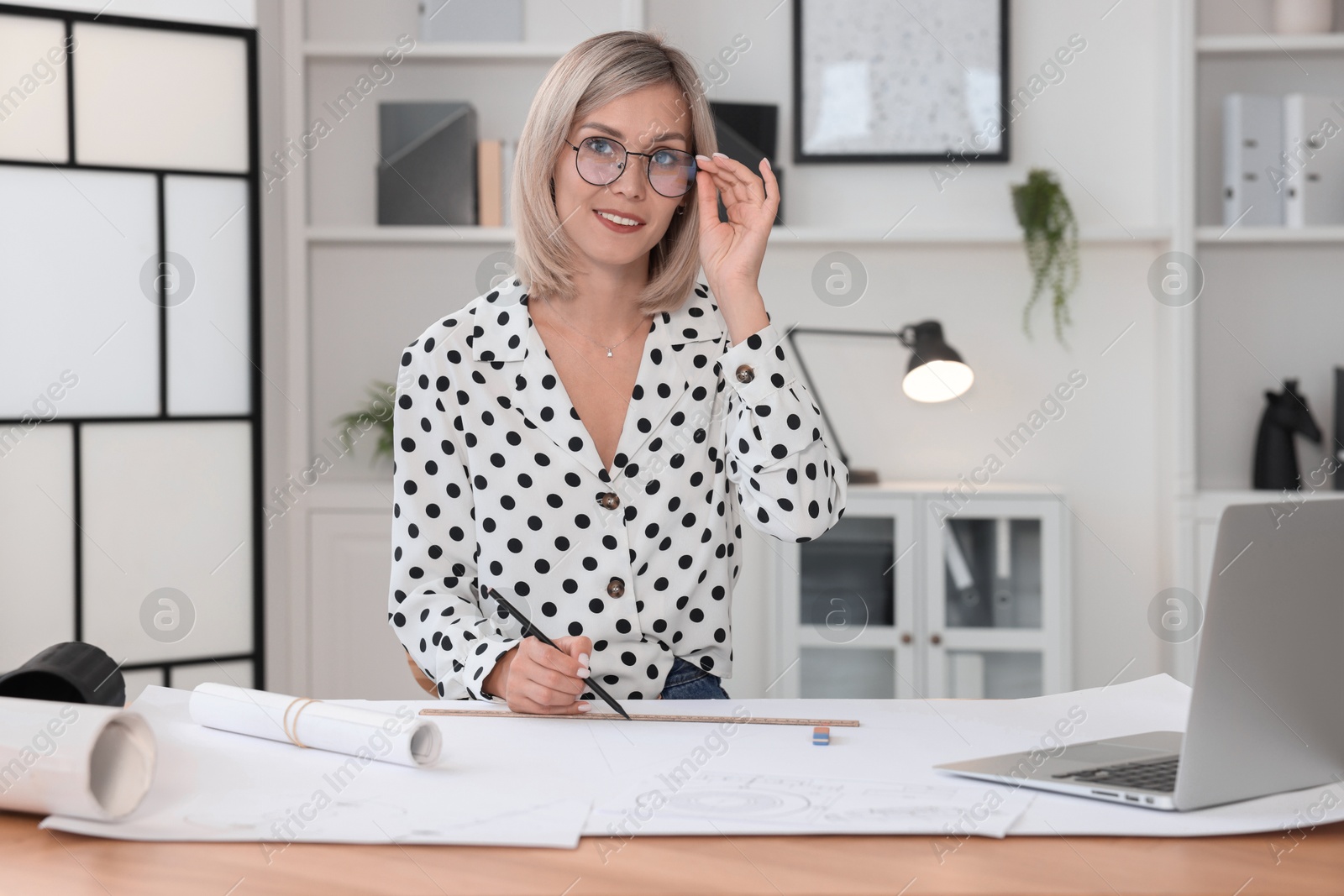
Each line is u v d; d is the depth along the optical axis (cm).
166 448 249
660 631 134
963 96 296
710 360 142
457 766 85
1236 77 291
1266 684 74
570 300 139
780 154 300
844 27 296
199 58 250
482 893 60
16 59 232
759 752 88
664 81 133
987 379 298
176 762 85
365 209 294
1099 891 60
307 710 89
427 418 132
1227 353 295
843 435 301
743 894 60
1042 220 279
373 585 281
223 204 254
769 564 279
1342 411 280
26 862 66
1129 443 297
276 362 276
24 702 76
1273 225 281
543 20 294
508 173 285
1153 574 296
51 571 238
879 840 68
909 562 272
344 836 68
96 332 241
